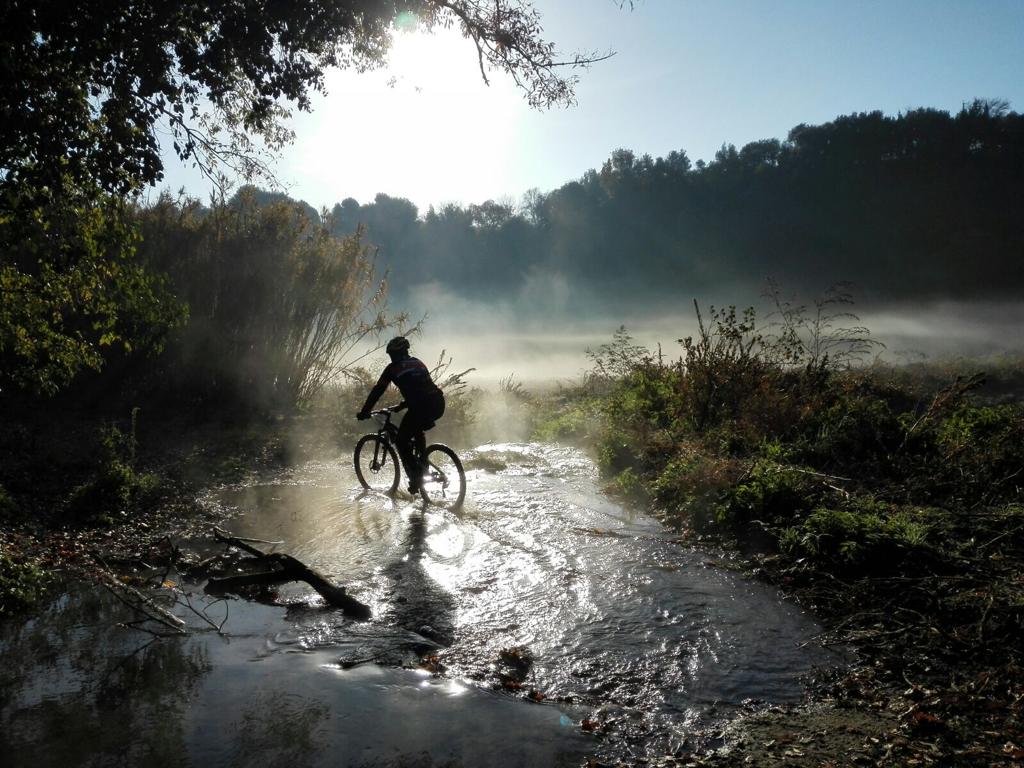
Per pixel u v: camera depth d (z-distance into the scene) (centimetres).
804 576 556
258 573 575
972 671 411
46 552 626
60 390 1135
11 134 558
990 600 466
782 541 602
